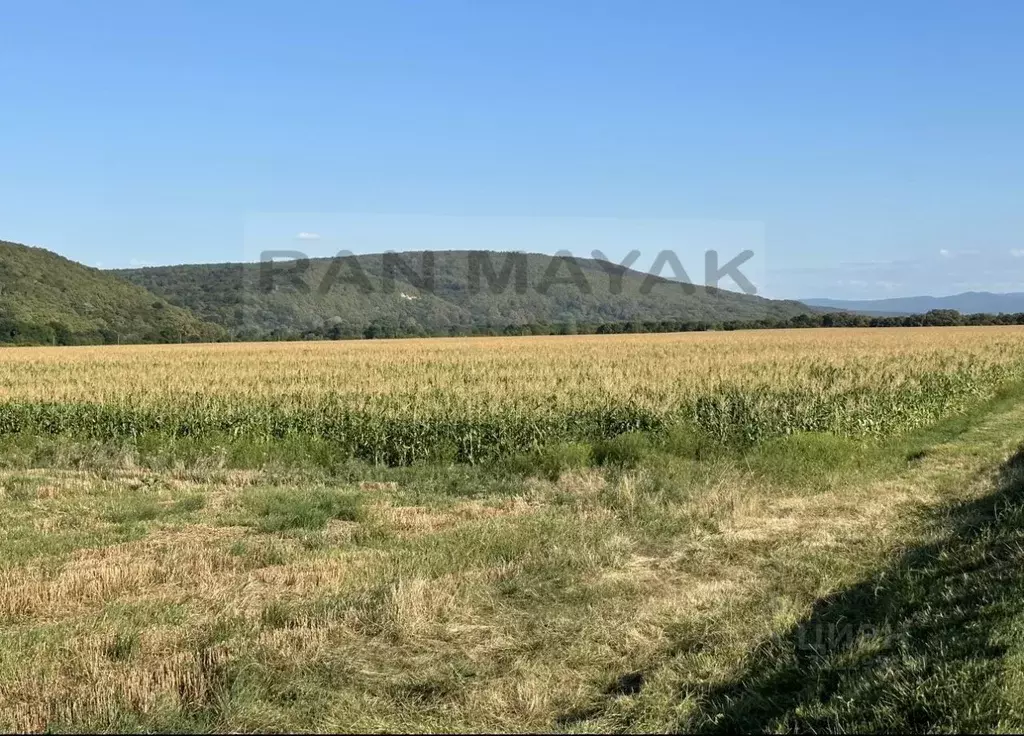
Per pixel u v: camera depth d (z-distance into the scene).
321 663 5.30
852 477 11.80
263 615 6.12
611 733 4.51
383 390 18.50
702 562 7.76
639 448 13.36
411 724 4.60
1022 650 4.57
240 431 16.53
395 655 5.52
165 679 4.95
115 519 9.64
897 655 4.94
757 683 4.99
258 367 27.42
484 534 8.48
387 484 12.03
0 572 7.23
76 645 5.39
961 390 21.06
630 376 20.47
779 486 11.23
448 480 12.19
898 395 17.92
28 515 9.85
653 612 6.31
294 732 4.52
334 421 15.96
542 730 4.55
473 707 4.79
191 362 31.70
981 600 5.64
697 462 13.04
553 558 7.68
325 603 6.35
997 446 14.61
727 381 18.62
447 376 21.86
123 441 16.33
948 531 8.26
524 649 5.64
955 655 4.66
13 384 22.81
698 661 5.35
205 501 10.67
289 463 13.82
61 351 52.78
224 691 4.84
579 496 10.77
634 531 8.86
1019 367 28.91
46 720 4.54
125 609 6.23
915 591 6.28
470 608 6.33
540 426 14.97
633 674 5.30
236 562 7.62
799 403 16.39
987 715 3.94
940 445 14.97
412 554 7.80
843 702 4.36
